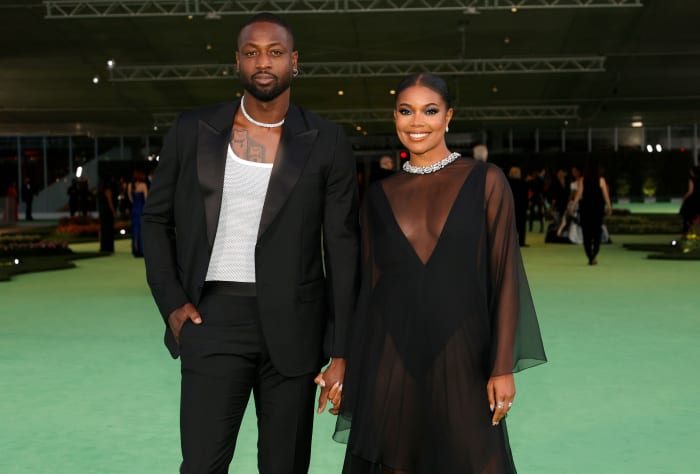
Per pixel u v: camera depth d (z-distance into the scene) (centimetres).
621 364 641
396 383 270
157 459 423
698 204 1761
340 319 283
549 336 765
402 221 272
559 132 4981
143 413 511
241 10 2209
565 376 599
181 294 280
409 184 276
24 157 5022
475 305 267
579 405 520
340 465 416
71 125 4369
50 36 2464
